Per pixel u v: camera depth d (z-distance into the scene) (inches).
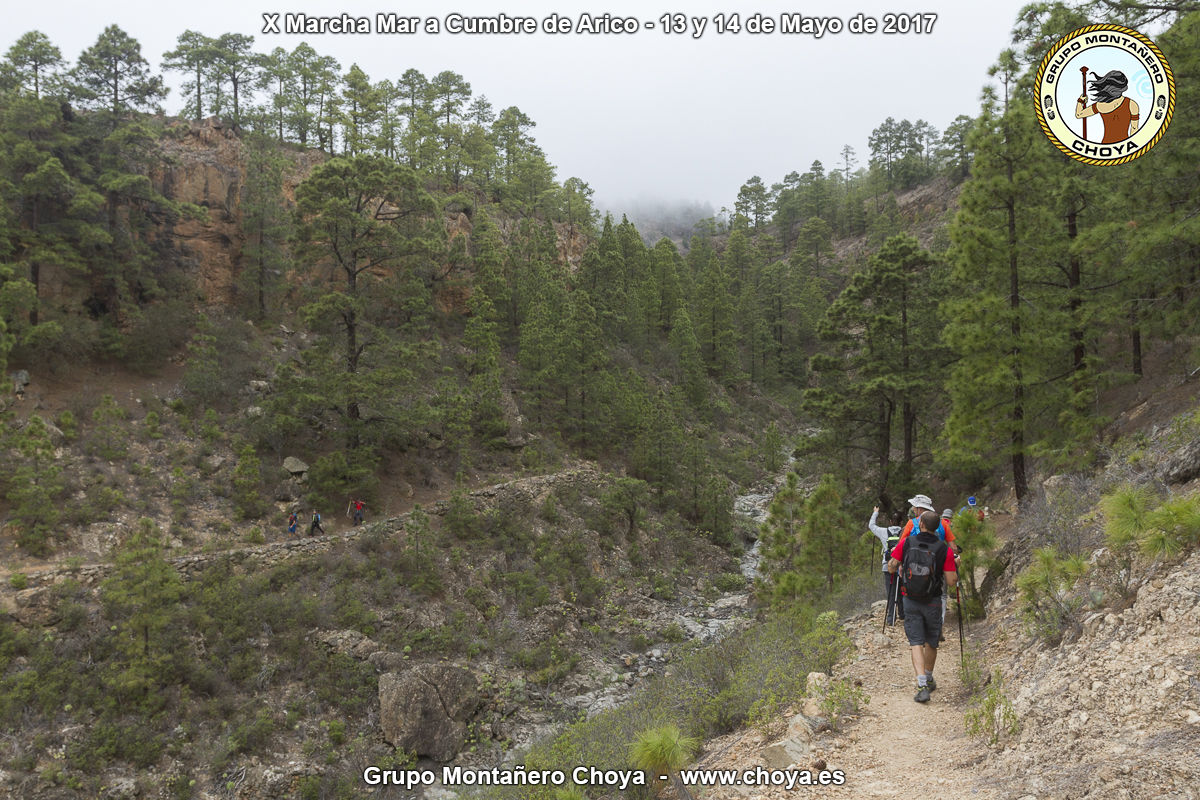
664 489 1688.0
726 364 2770.7
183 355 1346.0
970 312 713.6
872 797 194.2
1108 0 623.8
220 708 731.4
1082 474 542.3
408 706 787.4
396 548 1062.4
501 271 2028.8
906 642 346.9
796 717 258.1
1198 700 166.7
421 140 2608.3
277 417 1168.8
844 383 1194.6
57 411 1091.3
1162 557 231.8
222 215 1573.6
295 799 684.1
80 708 676.7
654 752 209.0
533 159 3191.4
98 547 888.3
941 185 4360.2
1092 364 689.0
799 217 5039.4
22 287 1069.8
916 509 371.6
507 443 1565.0
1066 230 722.8
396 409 1293.1
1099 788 154.6
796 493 728.3
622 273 2628.0
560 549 1251.2
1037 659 242.2
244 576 896.9
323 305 1228.5
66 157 1278.3
